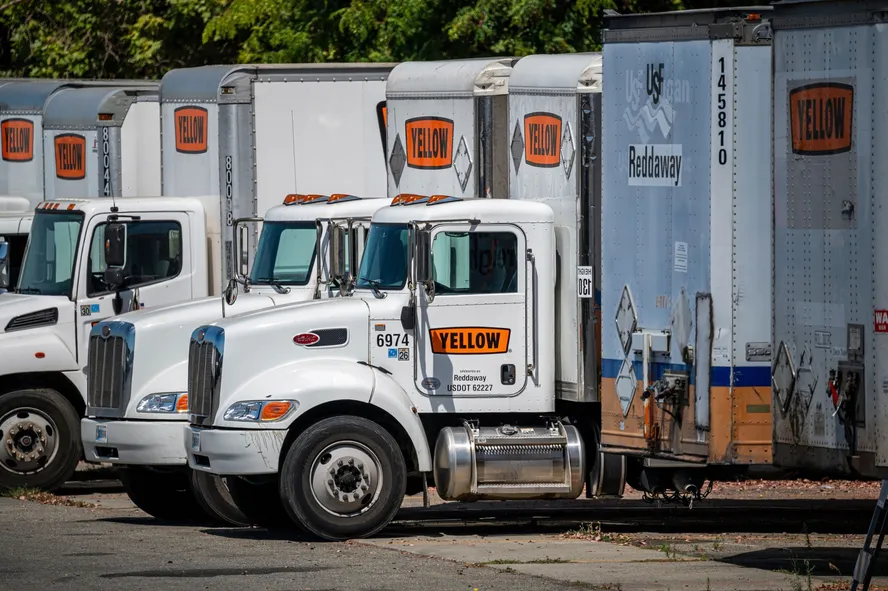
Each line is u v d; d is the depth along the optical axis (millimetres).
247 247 43031
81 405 47406
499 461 36969
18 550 34719
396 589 29438
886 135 28484
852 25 29016
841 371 29312
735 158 33188
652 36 34531
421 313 37188
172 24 84312
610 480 37656
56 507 44094
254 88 48969
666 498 37500
